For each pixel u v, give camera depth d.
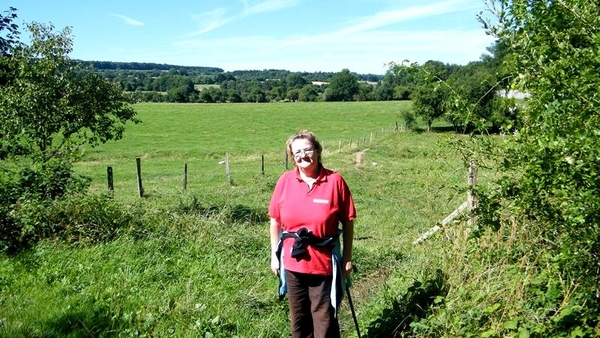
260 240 9.74
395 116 95.12
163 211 9.83
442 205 17.55
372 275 8.98
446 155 6.37
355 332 5.87
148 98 140.75
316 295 4.78
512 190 4.29
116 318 5.70
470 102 4.85
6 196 8.48
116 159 48.22
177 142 62.47
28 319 5.50
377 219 17.33
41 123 14.82
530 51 4.33
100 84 16.62
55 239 8.01
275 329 5.97
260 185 26.38
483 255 5.87
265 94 152.12
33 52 15.58
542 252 5.19
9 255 7.52
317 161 4.80
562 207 4.10
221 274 7.56
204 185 28.83
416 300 5.75
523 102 4.54
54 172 9.52
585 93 3.74
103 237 8.35
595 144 3.42
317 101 144.38
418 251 9.74
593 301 4.33
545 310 4.55
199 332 5.55
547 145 3.70
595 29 3.97
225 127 79.88
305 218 4.72
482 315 4.93
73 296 6.18
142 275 7.09
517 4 4.32
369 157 41.62
